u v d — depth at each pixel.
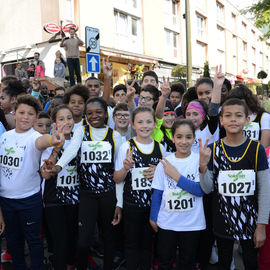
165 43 18.52
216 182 2.32
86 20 12.20
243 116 2.21
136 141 2.68
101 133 2.67
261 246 2.34
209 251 2.69
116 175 2.54
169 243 2.38
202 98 3.35
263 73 21.20
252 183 2.18
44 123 3.24
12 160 2.50
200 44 22.84
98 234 3.40
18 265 2.64
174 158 2.52
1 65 13.92
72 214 2.69
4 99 3.34
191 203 2.37
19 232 2.61
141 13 15.95
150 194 2.58
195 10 21.27
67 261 2.73
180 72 16.33
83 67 12.10
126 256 2.58
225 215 2.24
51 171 2.31
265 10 13.59
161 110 3.04
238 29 31.25
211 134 2.90
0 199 2.57
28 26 12.62
